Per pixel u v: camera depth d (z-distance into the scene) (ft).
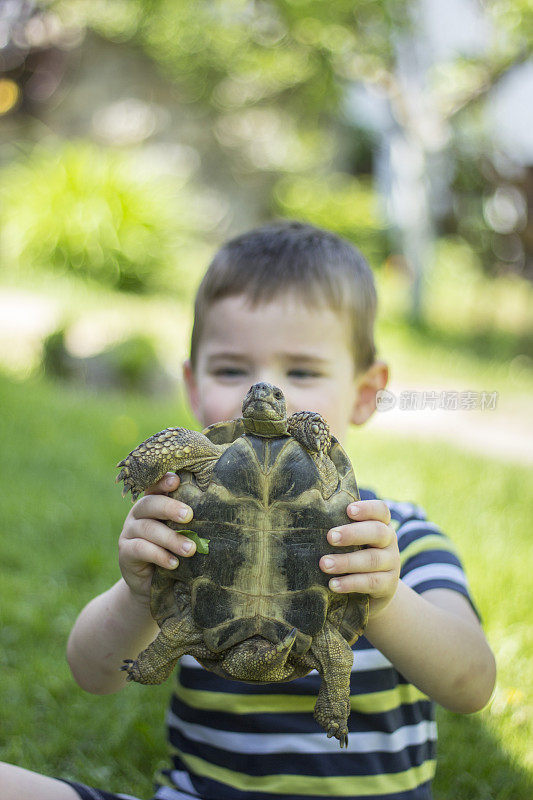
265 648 5.42
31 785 6.41
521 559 15.01
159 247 49.34
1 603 12.48
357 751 7.00
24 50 64.23
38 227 47.03
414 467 21.29
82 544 14.96
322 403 7.96
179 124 63.05
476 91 50.57
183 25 54.65
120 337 32.68
